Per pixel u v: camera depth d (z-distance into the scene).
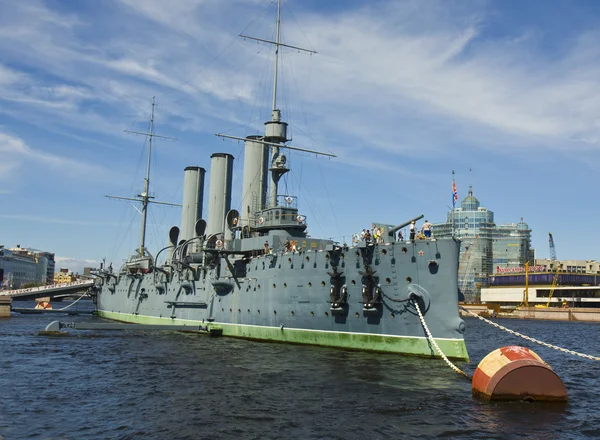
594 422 16.39
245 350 32.00
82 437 14.71
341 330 30.88
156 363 27.56
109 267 69.50
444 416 16.86
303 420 16.48
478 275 165.25
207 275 43.22
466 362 26.31
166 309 49.81
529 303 138.00
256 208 44.09
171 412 17.45
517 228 173.62
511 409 17.73
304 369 25.27
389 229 30.16
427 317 27.45
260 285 36.41
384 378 22.92
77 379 23.25
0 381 22.67
